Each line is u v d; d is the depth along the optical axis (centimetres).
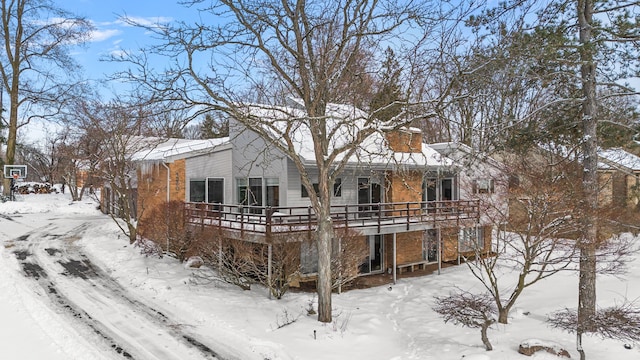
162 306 1330
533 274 1939
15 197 3644
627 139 1311
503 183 1631
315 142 1239
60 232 2427
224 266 1642
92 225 2692
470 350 1052
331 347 1083
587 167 1254
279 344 1062
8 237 2238
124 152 2111
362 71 1413
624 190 2397
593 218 1230
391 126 1183
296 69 1399
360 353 1063
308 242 1563
